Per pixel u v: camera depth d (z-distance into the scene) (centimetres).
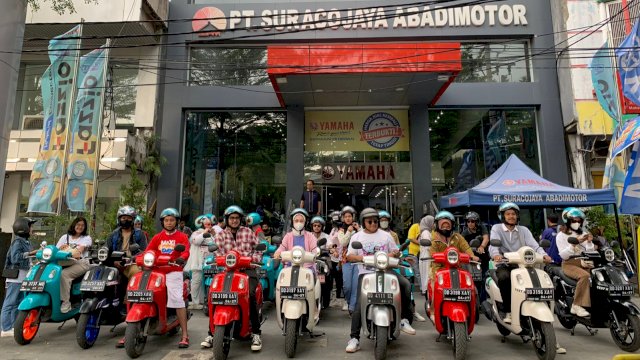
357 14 1293
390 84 1098
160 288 514
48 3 1191
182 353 521
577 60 1221
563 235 604
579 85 1209
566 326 618
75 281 605
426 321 707
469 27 1291
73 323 688
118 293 584
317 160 1292
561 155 1231
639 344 495
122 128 1280
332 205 1270
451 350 530
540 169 1260
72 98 1012
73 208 1010
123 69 1305
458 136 1289
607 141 1210
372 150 1296
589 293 544
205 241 805
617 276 520
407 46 1003
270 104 1291
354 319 530
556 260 707
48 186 977
